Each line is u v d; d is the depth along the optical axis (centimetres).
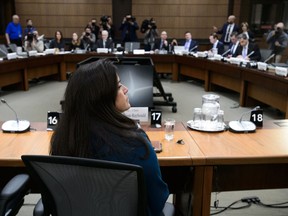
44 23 1034
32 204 219
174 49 744
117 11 1005
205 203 161
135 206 98
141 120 202
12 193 127
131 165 86
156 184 95
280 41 708
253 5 1030
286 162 153
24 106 495
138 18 1039
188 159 149
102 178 92
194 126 191
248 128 186
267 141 172
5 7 985
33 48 728
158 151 154
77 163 88
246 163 151
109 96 92
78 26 1040
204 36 1059
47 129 187
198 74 664
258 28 1047
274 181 183
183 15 1045
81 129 91
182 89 645
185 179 178
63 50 771
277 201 230
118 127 92
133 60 445
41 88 644
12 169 177
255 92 479
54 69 718
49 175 98
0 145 164
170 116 449
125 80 382
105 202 99
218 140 173
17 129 183
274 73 433
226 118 437
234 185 182
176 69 728
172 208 129
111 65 94
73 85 92
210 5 1039
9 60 566
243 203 226
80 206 103
